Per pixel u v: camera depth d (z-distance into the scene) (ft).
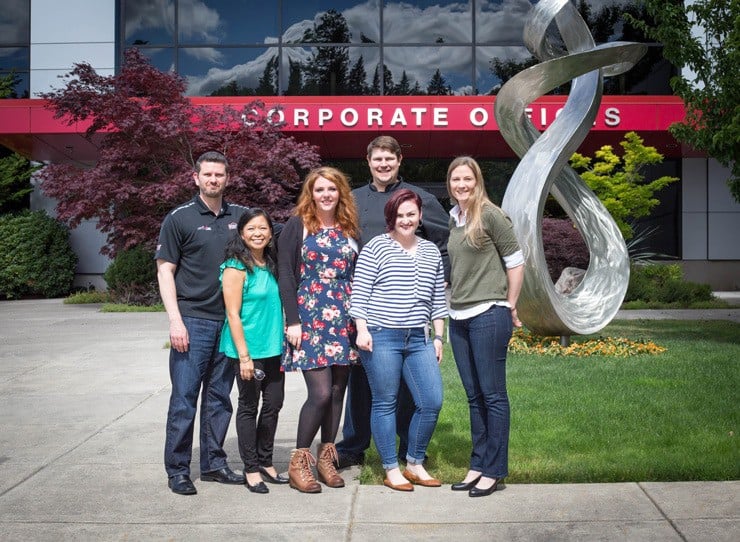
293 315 14.10
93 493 14.14
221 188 14.69
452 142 62.95
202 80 67.77
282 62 67.87
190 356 14.49
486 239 13.83
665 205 68.95
